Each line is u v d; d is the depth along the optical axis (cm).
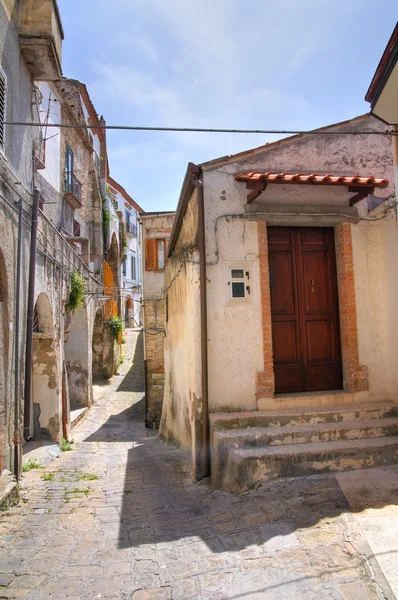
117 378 2186
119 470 735
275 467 515
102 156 2489
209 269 634
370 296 663
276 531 391
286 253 686
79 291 1165
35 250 747
